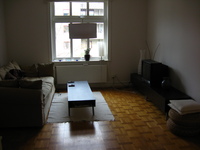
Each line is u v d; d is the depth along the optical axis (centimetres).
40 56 580
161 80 468
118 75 614
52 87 497
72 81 533
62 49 604
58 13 586
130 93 554
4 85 341
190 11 387
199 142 309
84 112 420
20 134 333
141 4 592
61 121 380
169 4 468
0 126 345
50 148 293
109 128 353
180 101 347
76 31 575
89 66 589
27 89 337
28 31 566
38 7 559
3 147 295
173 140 314
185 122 316
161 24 511
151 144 303
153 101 438
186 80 408
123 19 591
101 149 290
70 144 303
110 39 595
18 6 553
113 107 451
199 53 363
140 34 605
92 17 595
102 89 592
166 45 488
